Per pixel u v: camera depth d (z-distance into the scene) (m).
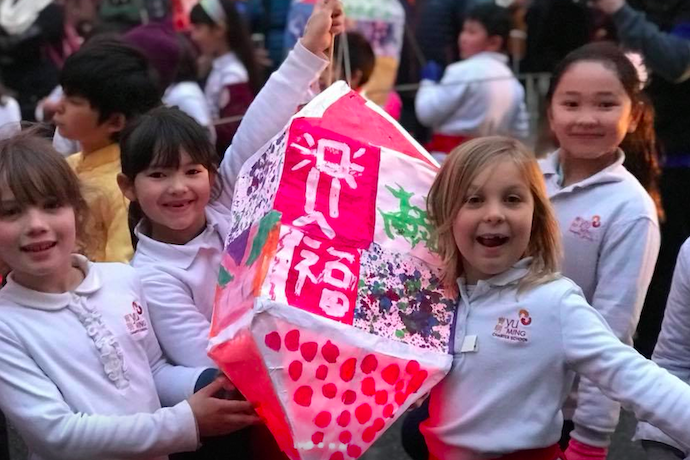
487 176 1.87
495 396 1.85
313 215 1.81
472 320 1.89
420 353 1.83
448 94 3.97
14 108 4.30
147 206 2.20
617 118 2.32
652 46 3.53
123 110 2.78
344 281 1.77
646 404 1.72
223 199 2.36
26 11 4.84
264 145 2.12
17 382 1.89
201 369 2.09
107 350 1.97
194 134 2.21
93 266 2.08
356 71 3.90
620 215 2.28
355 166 1.90
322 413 1.73
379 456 3.39
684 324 2.07
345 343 1.73
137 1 5.25
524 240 1.88
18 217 1.93
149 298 2.15
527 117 3.97
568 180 2.43
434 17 4.39
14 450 2.74
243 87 4.32
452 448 1.91
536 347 1.84
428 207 1.93
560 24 3.95
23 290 1.96
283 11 4.89
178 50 4.01
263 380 1.73
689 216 3.71
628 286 2.24
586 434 2.22
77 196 2.03
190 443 1.92
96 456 1.88
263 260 1.72
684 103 3.63
